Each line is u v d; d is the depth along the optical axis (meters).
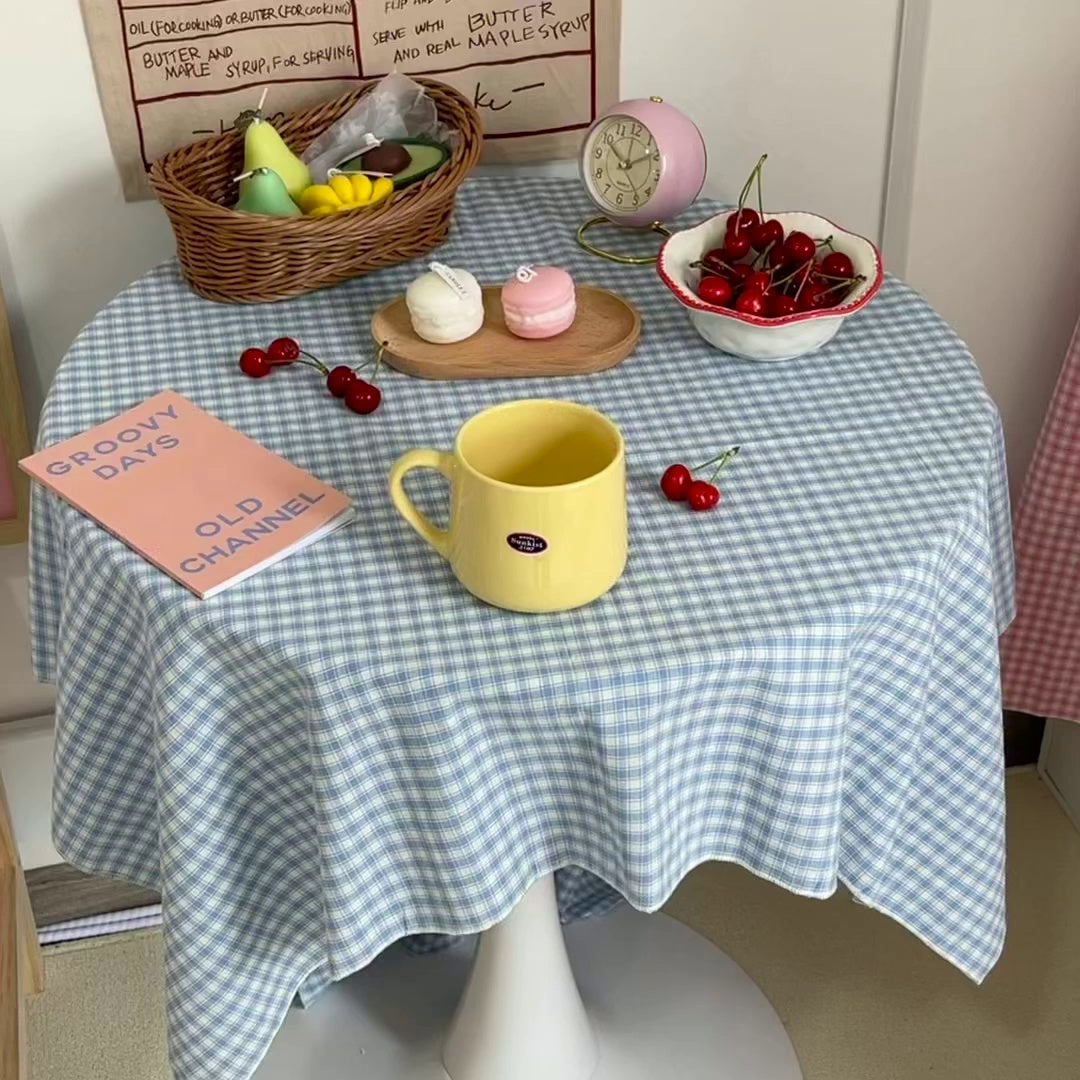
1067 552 1.66
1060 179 1.62
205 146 1.35
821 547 1.00
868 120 1.59
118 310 1.30
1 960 1.53
